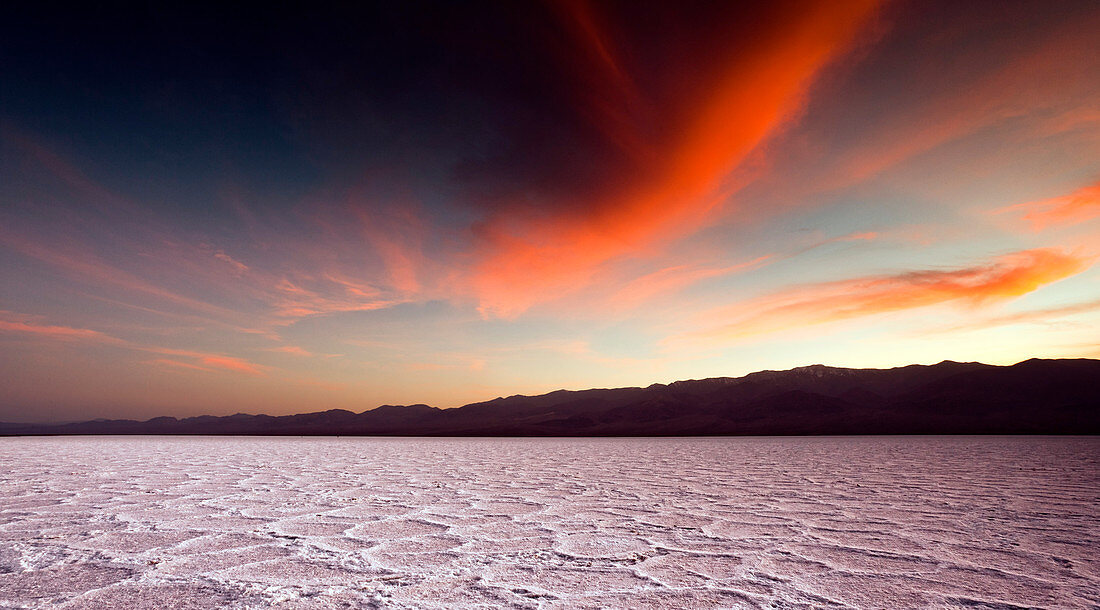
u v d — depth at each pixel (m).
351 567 3.18
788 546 3.72
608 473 9.34
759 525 4.48
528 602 2.56
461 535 4.09
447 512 5.16
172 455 14.15
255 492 6.57
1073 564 3.23
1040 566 3.19
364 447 20.50
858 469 9.66
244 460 12.41
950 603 2.56
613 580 2.93
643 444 23.47
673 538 3.98
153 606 2.48
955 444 19.73
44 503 5.62
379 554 3.49
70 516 4.84
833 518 4.79
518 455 15.06
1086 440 23.12
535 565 3.23
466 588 2.78
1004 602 2.58
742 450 17.08
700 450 17.45
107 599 2.58
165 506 5.43
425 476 8.75
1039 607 2.51
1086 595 2.67
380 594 2.68
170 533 4.11
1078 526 4.39
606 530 4.29
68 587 2.76
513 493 6.58
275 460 12.53
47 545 3.69
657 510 5.28
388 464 11.49
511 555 3.48
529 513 5.11
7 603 2.52
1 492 6.49
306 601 2.56
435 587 2.79
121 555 3.43
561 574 3.04
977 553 3.51
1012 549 3.61
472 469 10.22
